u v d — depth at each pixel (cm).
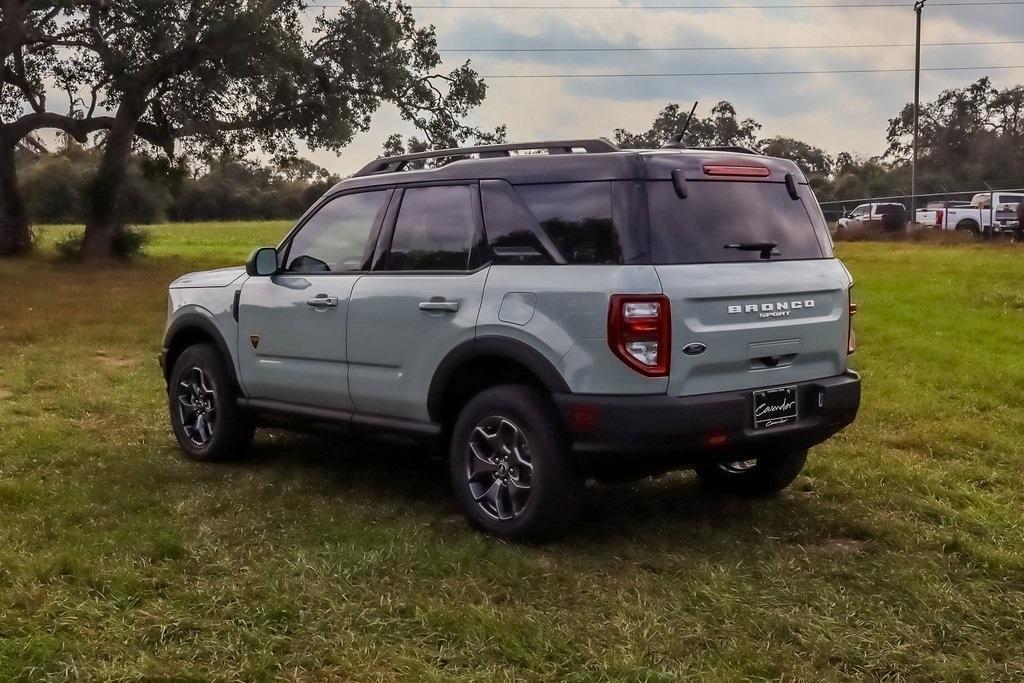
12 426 741
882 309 1370
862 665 367
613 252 457
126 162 2803
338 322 561
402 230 548
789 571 457
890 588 438
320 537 492
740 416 461
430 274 525
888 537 504
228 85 2498
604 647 374
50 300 1659
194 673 347
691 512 547
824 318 507
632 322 443
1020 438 723
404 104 2812
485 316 488
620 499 571
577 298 457
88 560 446
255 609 401
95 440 707
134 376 964
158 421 773
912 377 934
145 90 2525
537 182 493
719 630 393
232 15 2317
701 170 482
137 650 366
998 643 388
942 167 7906
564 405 457
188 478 605
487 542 486
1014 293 1459
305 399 591
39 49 2566
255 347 612
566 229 475
